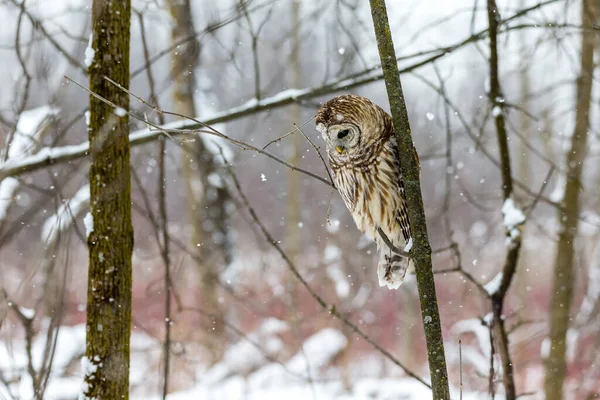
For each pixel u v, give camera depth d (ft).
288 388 46.39
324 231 61.77
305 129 65.82
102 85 17.53
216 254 49.98
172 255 50.24
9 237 26.78
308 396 44.11
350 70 30.78
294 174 63.05
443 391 15.15
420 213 15.40
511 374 23.79
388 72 15.42
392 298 72.38
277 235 76.74
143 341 50.08
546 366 40.86
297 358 50.21
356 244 52.75
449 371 51.44
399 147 15.44
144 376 43.80
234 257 51.57
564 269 40.06
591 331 42.16
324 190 62.64
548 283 77.41
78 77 26.78
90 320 17.61
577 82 31.73
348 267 51.47
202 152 42.01
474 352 51.93
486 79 26.02
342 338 51.93
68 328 38.91
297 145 63.00
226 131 43.75
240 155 43.39
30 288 27.20
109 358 17.51
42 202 26.68
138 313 54.54
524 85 47.93
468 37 26.08
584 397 41.55
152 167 39.65
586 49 33.94
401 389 45.73
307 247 73.20
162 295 53.88
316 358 49.78
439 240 71.67
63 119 26.89
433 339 15.25
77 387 35.47
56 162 24.71
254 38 26.09
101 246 17.58
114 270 17.63
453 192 64.23
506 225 24.94
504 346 23.89
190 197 50.75
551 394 40.37
